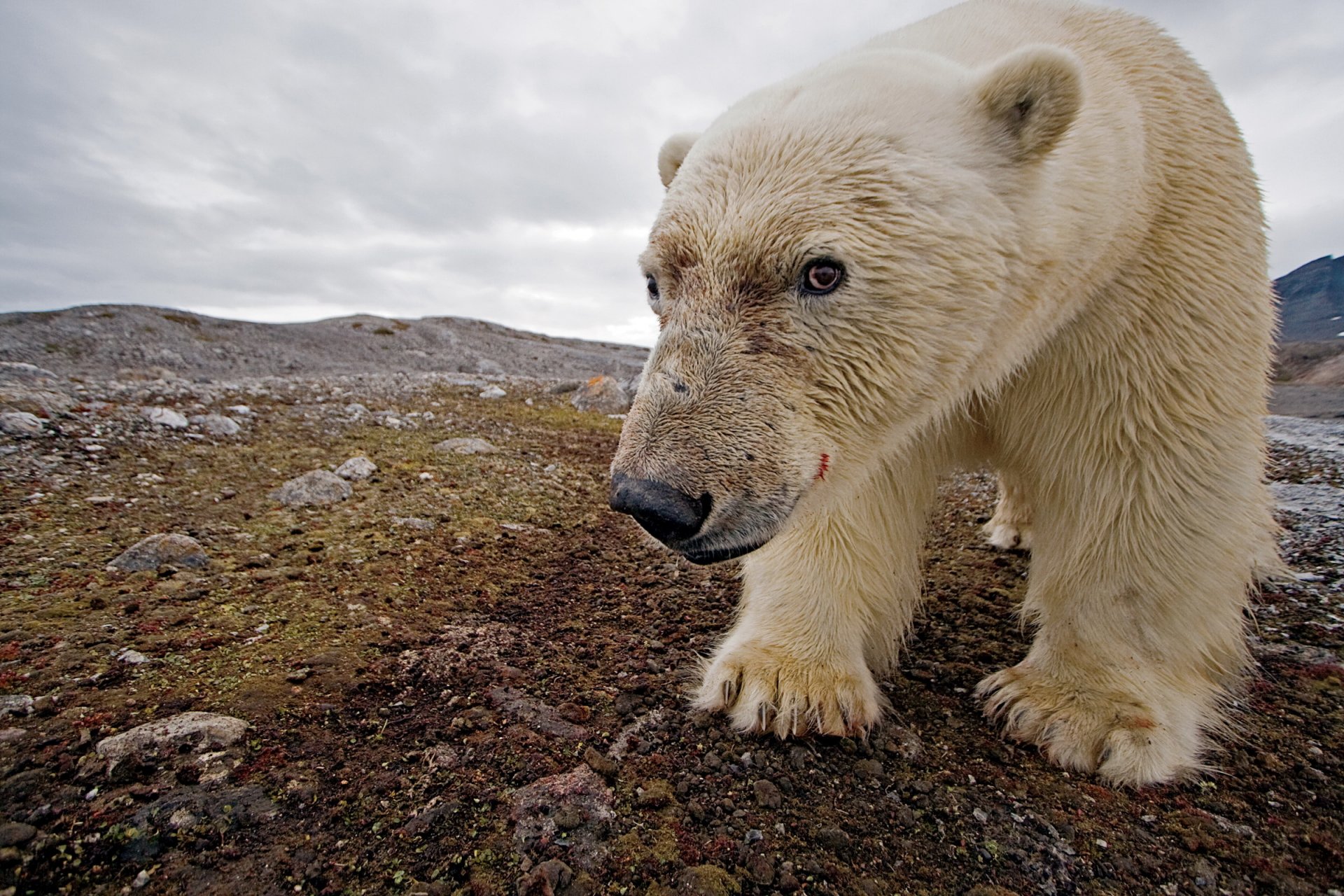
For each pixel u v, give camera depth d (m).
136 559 2.91
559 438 6.73
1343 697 2.52
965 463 2.88
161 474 4.21
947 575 3.72
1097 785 2.08
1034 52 1.91
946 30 2.61
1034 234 2.00
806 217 1.79
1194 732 2.23
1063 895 1.65
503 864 1.57
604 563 3.55
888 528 2.59
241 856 1.52
